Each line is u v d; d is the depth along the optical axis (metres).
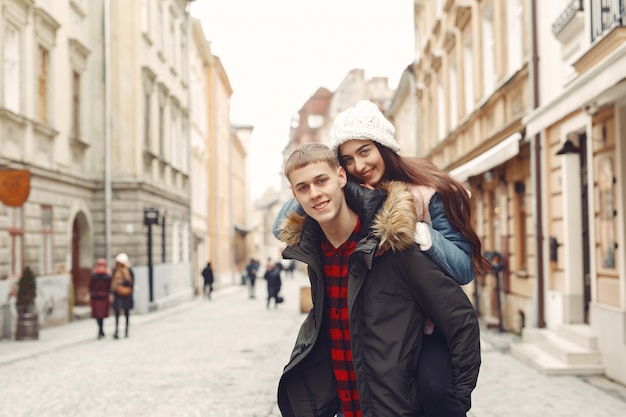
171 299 27.89
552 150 11.73
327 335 2.87
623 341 8.26
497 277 14.38
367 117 2.85
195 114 39.81
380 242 2.61
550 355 9.98
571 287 10.75
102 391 8.55
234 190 63.41
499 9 14.95
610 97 8.07
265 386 8.78
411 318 2.66
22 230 16.28
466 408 2.64
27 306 14.73
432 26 24.98
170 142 30.39
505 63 14.66
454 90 21.56
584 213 10.70
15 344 13.86
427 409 2.62
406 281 2.65
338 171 2.71
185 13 34.78
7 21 15.70
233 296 38.53
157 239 26.27
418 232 2.64
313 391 2.88
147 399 7.99
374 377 2.64
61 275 18.94
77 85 21.69
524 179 13.39
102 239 22.91
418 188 2.80
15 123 15.96
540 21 12.21
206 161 44.53
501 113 14.75
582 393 7.83
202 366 10.66
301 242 2.82
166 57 29.45
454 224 2.78
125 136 23.56
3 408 7.57
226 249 54.91
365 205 2.69
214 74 46.72
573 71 10.48
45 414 7.23
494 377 8.95
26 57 16.78
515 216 14.23
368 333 2.67
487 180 16.84
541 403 7.29
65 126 19.73
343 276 2.79
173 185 30.44
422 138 28.05
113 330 17.33
